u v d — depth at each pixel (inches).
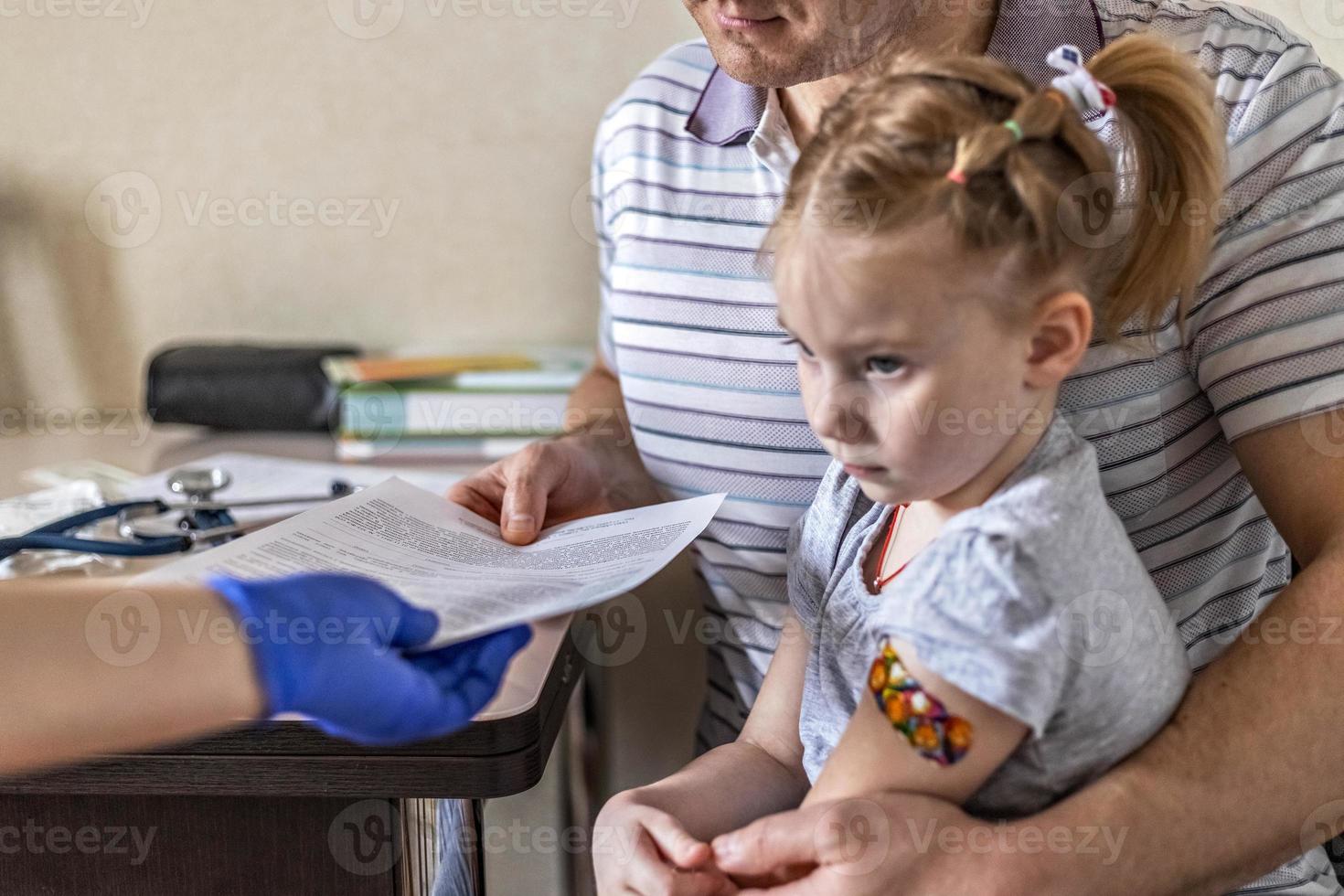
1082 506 23.9
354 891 25.8
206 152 58.0
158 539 35.6
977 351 22.7
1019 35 33.8
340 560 29.4
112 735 20.5
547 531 35.1
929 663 22.2
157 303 59.8
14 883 26.2
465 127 56.9
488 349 59.1
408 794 24.0
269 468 46.4
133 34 56.7
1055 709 23.0
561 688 27.8
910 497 24.1
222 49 56.7
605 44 55.5
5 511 40.4
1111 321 26.8
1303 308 29.4
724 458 38.7
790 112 38.0
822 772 24.0
